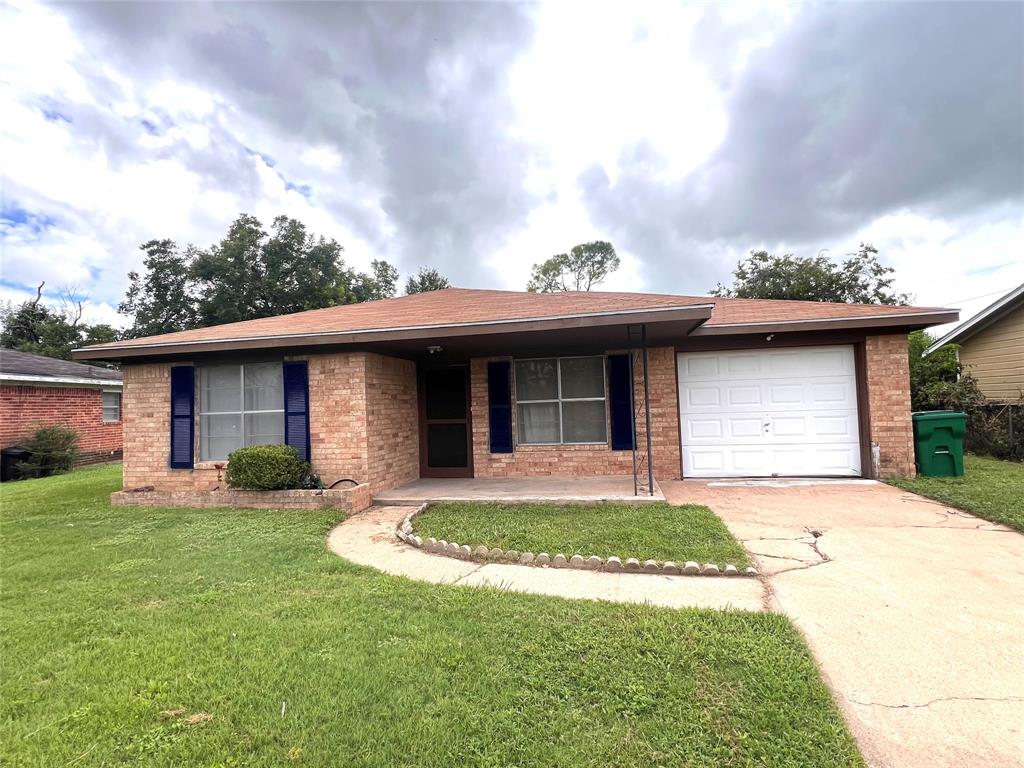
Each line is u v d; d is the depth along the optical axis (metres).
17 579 4.59
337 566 4.84
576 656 2.98
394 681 2.78
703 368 9.05
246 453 7.66
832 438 8.71
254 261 31.61
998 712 2.40
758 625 3.30
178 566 4.92
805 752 2.15
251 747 2.27
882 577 4.16
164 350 8.12
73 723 2.46
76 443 14.85
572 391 9.24
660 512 6.43
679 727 2.32
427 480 9.46
